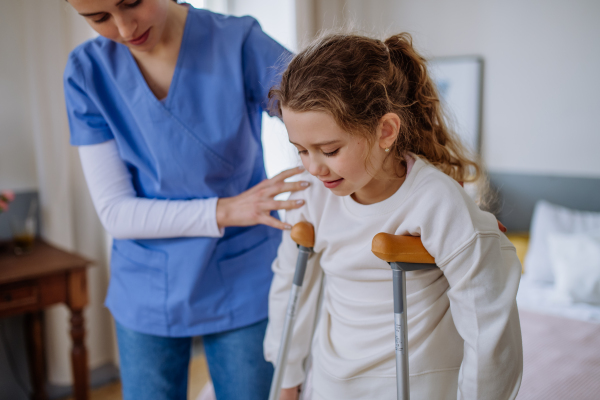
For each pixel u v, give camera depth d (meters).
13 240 2.26
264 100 1.19
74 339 2.09
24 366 2.43
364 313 0.96
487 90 3.49
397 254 0.82
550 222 3.14
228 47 1.16
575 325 2.39
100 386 2.64
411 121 0.93
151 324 1.18
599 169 3.16
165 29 1.10
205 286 1.17
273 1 3.04
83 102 1.14
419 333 0.91
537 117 3.33
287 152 1.21
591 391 1.84
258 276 1.23
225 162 1.17
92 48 1.15
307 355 1.13
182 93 1.13
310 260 1.07
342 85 0.78
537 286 2.98
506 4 3.33
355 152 0.81
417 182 0.88
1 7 2.26
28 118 2.38
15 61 2.31
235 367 1.21
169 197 1.19
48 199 2.36
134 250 1.20
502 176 3.50
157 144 1.13
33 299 1.97
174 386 1.24
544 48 3.24
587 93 3.14
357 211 0.94
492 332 0.80
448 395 0.91
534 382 1.92
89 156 1.17
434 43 3.64
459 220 0.83
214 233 1.12
